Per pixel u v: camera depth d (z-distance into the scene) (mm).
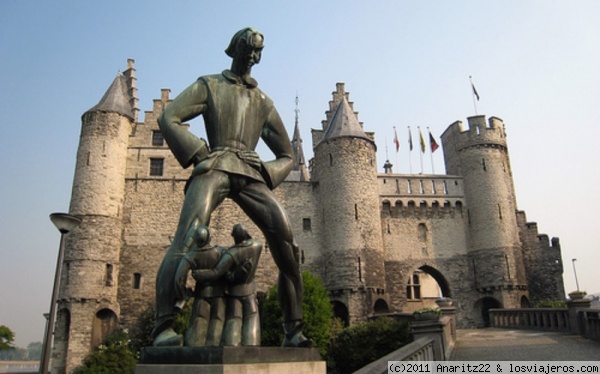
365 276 34844
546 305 34156
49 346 10859
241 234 4695
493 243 38812
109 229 33625
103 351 27031
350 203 36469
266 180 5270
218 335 4340
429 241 39969
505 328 24266
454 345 15523
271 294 24812
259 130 5348
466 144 42219
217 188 4762
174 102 5035
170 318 4316
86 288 31312
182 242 4434
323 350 24625
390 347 21625
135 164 37031
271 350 4219
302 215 38375
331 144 38438
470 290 39031
